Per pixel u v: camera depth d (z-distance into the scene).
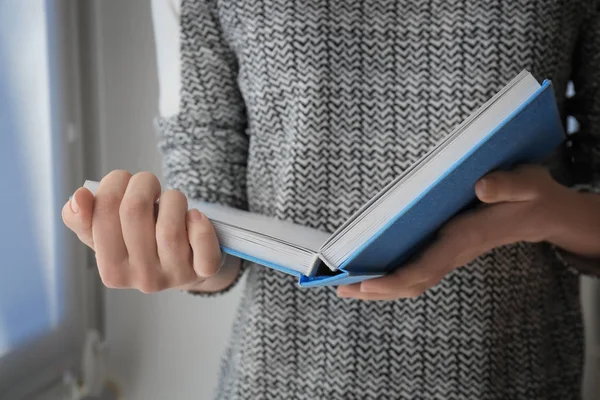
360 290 0.55
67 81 1.02
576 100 0.71
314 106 0.64
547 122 0.46
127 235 0.49
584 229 0.59
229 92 0.72
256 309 0.69
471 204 0.55
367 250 0.43
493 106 0.43
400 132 0.64
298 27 0.63
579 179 0.71
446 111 0.63
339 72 0.64
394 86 0.63
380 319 0.66
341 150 0.65
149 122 1.11
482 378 0.66
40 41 0.95
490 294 0.66
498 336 0.67
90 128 1.09
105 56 1.09
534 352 0.70
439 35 0.62
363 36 0.63
